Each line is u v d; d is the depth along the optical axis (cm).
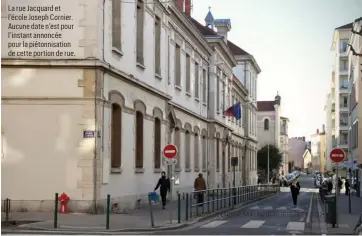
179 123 3703
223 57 5450
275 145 11019
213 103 4903
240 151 6994
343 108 9169
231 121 6100
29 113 2167
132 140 2603
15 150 2159
